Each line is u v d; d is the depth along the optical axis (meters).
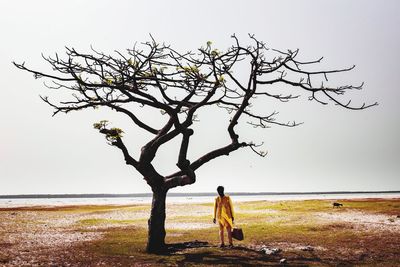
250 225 21.33
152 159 12.79
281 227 19.70
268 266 9.33
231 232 12.85
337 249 12.10
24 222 26.61
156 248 12.26
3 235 17.94
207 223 24.42
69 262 10.25
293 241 14.27
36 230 20.66
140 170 12.55
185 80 11.95
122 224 24.72
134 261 10.32
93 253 11.90
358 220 23.30
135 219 29.73
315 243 13.60
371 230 17.42
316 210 35.31
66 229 21.27
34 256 11.33
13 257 11.14
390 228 18.23
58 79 10.90
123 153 12.38
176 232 19.02
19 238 16.66
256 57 11.24
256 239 15.09
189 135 12.31
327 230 17.81
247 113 14.40
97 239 16.08
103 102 12.27
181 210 41.56
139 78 11.59
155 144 12.64
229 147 12.94
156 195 12.84
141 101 12.18
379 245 12.80
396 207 37.47
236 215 30.31
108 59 11.70
